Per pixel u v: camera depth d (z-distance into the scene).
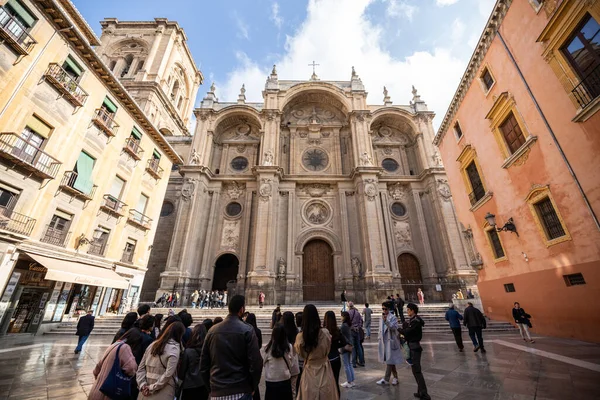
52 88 13.02
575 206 9.38
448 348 9.98
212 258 25.89
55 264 12.66
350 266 25.25
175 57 39.12
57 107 13.28
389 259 25.69
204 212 27.48
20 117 11.62
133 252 19.23
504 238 13.41
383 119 33.38
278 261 25.05
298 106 34.34
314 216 28.14
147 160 20.94
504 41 12.00
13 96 11.34
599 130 8.25
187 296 22.91
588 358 7.34
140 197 20.30
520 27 10.99
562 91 9.38
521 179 11.87
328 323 5.02
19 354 9.14
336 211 28.20
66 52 13.78
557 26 9.26
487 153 14.09
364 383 6.43
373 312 17.47
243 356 3.12
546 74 9.96
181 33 40.78
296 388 4.79
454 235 25.16
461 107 16.22
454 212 26.17
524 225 11.99
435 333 13.73
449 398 5.28
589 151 8.64
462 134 16.38
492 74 13.09
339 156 30.86
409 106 34.03
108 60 37.31
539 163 10.75
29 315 12.82
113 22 39.81
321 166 30.75
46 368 7.63
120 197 17.97
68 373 7.23
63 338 12.55
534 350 8.73
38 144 12.52
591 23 8.29
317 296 25.06
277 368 3.88
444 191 27.09
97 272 15.12
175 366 3.50
